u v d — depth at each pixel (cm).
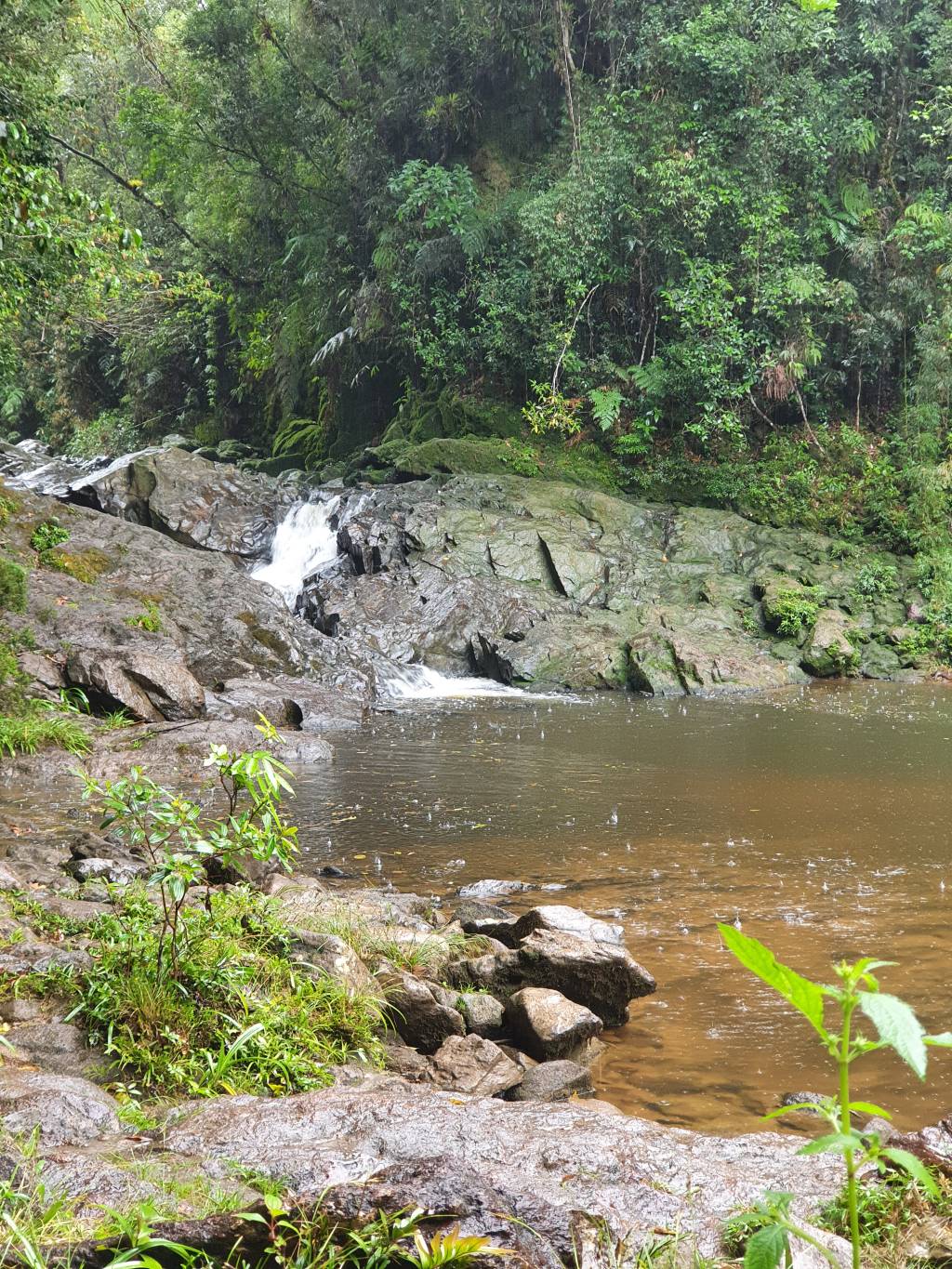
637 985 558
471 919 672
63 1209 285
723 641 1891
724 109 2402
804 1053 523
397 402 2925
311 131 2981
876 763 1211
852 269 2441
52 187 1042
